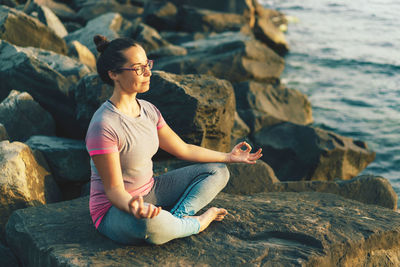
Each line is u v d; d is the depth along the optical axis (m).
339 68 12.76
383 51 14.45
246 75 9.55
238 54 9.52
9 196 3.37
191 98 4.23
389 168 7.32
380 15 20.03
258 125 7.54
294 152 6.95
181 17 13.92
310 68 12.76
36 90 5.18
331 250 2.59
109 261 2.36
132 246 2.53
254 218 2.91
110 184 2.34
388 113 9.59
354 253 2.69
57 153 4.27
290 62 13.33
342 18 19.62
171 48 10.31
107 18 10.41
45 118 5.01
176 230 2.51
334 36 16.53
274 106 8.75
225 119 4.56
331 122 9.12
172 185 2.78
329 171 6.86
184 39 12.48
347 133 8.63
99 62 2.42
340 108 9.85
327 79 11.80
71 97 5.12
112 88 4.63
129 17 13.71
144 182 2.60
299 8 21.81
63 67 5.76
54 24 9.70
